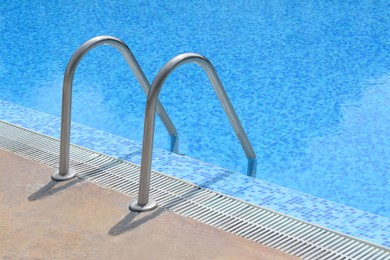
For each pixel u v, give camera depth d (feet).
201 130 15.85
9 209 10.07
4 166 11.50
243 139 12.85
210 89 17.94
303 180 13.57
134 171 11.48
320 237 9.52
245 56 20.02
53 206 10.18
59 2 25.40
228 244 9.29
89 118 16.52
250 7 24.58
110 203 10.30
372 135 15.31
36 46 21.09
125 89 18.11
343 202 12.75
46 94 17.94
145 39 21.54
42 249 9.09
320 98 17.25
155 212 10.09
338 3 24.81
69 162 11.76
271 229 9.73
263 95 17.48
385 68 19.02
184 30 22.30
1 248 9.10
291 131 15.62
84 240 9.31
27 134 13.19
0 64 19.79
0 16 23.77
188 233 9.54
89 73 19.08
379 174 13.71
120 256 8.96
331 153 14.60
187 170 12.00
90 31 22.33
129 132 15.90
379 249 9.24
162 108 13.79
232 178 11.70
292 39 21.33
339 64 19.34
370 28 22.15
